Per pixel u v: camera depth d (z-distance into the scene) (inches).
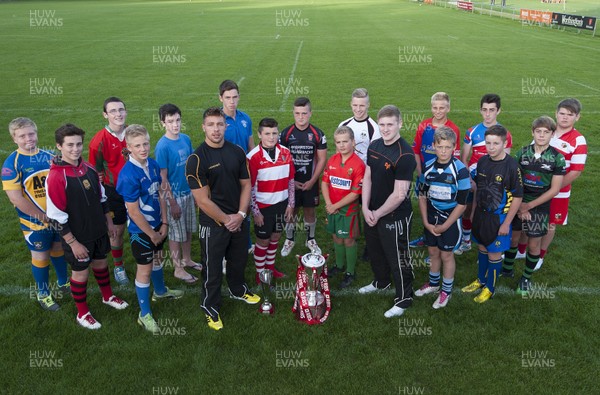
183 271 198.5
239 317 171.3
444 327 164.2
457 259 216.1
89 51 860.6
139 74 665.0
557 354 149.9
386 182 164.9
